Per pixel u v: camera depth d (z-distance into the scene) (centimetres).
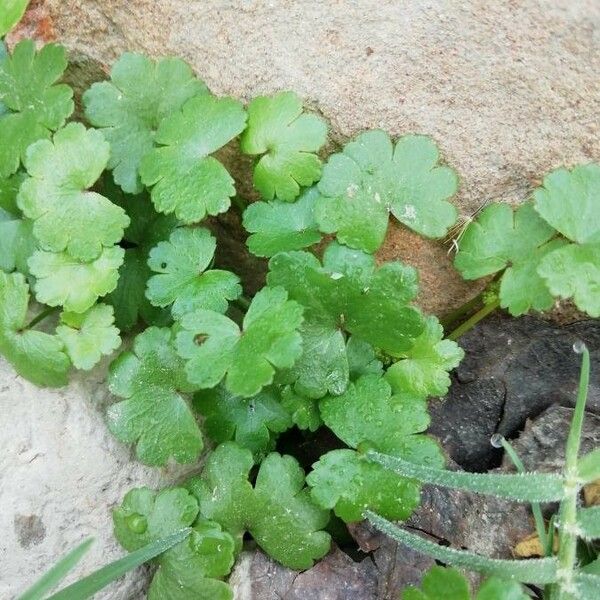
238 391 13
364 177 14
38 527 15
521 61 14
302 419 15
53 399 15
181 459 15
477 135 14
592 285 14
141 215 16
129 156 15
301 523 14
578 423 13
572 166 14
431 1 13
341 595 15
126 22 15
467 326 17
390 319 14
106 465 15
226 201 14
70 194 15
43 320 16
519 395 16
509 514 15
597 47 13
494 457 16
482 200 15
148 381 15
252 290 18
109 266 15
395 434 14
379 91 14
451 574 12
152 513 15
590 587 12
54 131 15
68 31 15
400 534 13
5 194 15
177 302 15
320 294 14
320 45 14
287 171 15
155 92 15
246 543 15
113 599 15
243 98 15
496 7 13
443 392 15
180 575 14
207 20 15
